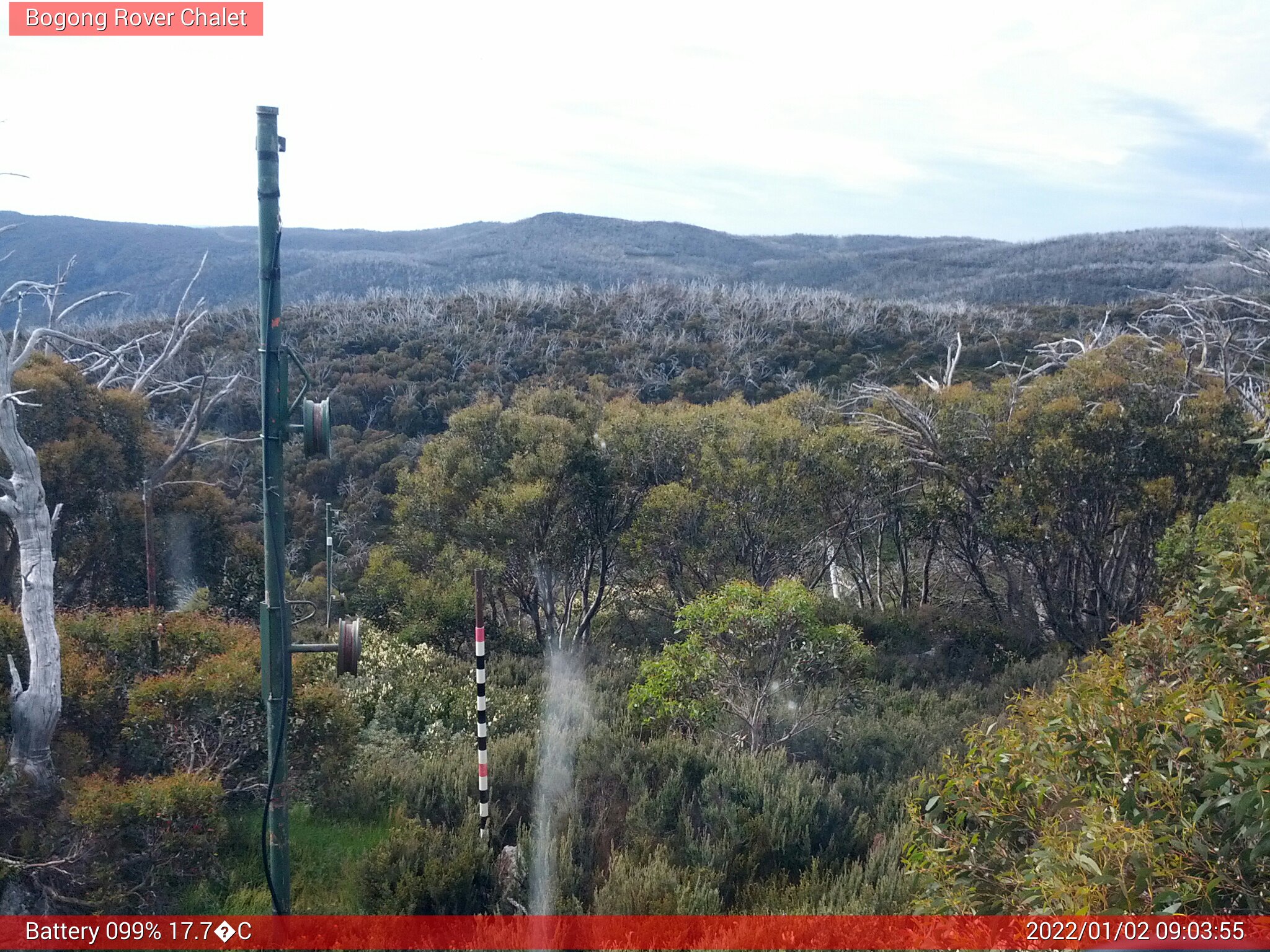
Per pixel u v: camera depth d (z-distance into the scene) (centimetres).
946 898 437
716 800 695
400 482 1667
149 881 633
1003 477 1502
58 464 1352
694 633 912
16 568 1295
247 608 1573
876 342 4106
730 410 1764
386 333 4019
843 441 1567
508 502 1451
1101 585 1484
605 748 777
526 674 1251
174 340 1873
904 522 1664
